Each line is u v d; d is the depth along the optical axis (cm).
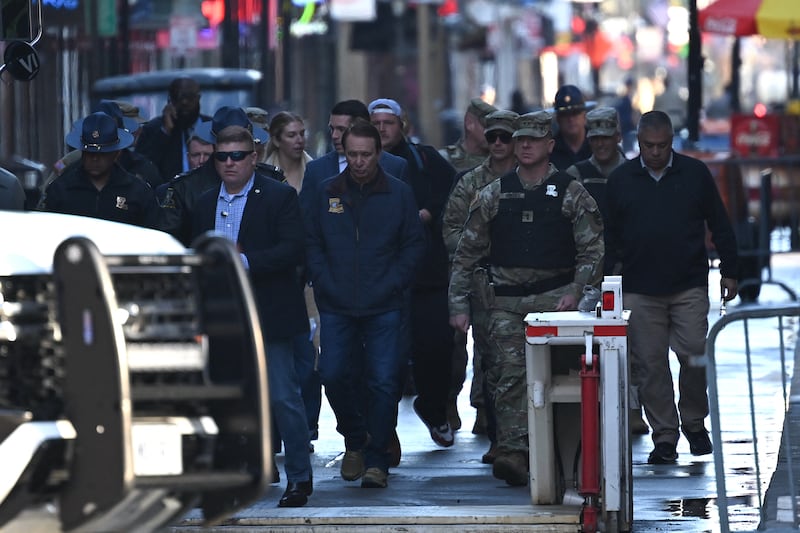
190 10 10881
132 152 4712
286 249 3706
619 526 3425
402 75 19650
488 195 3928
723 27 7900
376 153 3953
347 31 17512
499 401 3938
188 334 2683
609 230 4341
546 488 3562
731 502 3759
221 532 3478
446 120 18088
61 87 9356
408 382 5638
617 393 3388
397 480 4103
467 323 3981
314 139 16250
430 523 3472
